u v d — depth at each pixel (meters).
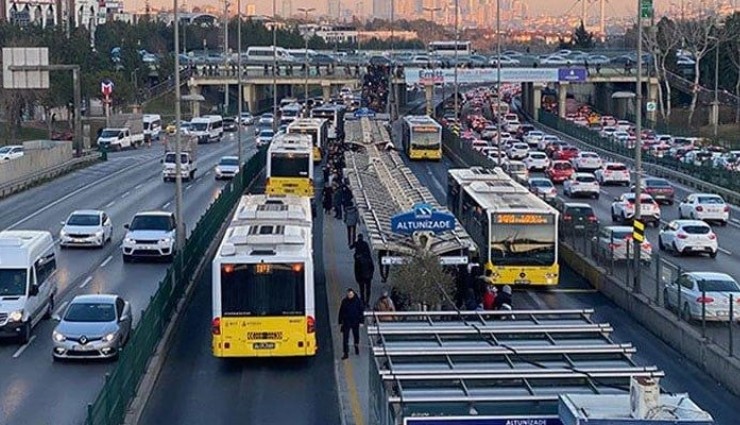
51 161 161.75
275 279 55.09
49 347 60.56
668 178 161.00
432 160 173.62
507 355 30.66
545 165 164.62
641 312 68.50
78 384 53.00
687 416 21.94
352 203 93.12
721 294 60.06
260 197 75.56
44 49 138.75
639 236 71.50
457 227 70.12
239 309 54.97
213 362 57.28
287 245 56.53
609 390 26.88
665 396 23.31
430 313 37.06
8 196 135.38
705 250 91.81
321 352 59.16
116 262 87.88
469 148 161.88
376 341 33.12
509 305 61.25
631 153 181.88
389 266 65.19
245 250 55.50
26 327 61.47
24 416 47.59
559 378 27.81
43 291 66.19
